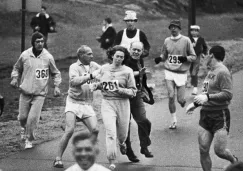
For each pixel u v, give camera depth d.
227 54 33.19
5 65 31.55
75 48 37.22
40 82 14.68
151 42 40.41
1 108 13.41
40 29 31.80
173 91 16.58
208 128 11.30
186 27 52.09
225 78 11.08
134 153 14.12
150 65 30.20
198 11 68.25
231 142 14.86
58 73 14.93
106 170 6.98
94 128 13.20
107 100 12.55
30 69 14.66
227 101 11.20
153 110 19.14
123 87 12.49
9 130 16.84
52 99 21.98
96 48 37.03
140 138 13.20
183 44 16.59
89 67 13.05
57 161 12.85
